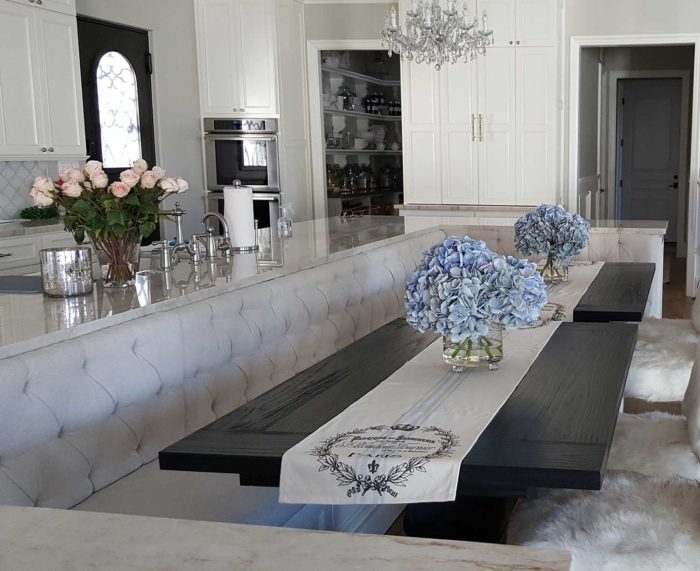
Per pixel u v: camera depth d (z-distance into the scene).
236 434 1.80
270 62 7.23
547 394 2.01
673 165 11.55
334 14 7.69
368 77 8.98
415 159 7.53
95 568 0.87
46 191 2.68
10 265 5.15
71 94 5.73
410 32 5.05
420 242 4.64
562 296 3.47
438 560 0.86
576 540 1.75
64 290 2.61
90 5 6.09
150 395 2.38
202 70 7.36
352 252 3.87
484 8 7.12
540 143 7.16
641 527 1.78
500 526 2.09
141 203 2.80
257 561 0.88
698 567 1.66
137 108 6.70
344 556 0.88
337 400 2.02
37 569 0.88
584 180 8.28
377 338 2.69
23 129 5.34
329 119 8.36
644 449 2.30
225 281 2.91
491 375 2.19
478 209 7.32
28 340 2.04
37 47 5.42
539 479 1.53
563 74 7.33
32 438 1.98
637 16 7.17
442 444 1.68
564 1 7.28
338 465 1.61
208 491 2.22
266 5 7.16
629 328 2.75
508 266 2.06
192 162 7.37
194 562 0.88
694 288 7.42
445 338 2.23
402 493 1.58
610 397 1.97
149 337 2.37
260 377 2.92
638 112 11.59
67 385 2.08
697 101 7.18
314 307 3.30
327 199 8.21
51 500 2.05
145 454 2.37
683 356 3.22
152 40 6.80
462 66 7.26
